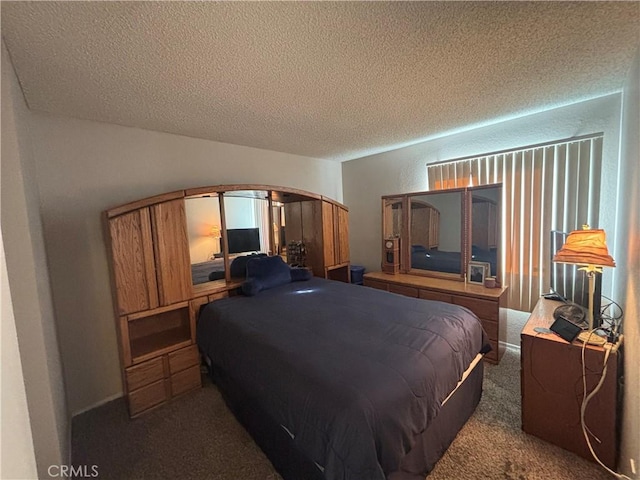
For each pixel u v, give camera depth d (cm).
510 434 176
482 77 178
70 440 184
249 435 186
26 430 71
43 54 132
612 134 218
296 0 105
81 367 221
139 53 137
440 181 325
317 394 126
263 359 162
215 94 187
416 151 351
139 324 251
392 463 114
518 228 272
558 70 172
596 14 120
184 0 102
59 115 210
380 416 115
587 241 157
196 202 280
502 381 233
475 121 267
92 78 158
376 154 395
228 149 311
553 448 165
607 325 175
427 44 140
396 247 361
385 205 373
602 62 164
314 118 240
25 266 123
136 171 248
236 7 108
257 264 296
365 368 137
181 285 238
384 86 184
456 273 317
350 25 123
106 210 218
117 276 206
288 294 268
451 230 318
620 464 147
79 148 219
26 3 99
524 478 147
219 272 293
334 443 112
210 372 257
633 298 141
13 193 120
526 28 129
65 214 213
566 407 162
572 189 240
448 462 158
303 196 348
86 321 223
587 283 195
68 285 215
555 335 168
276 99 198
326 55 146
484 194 291
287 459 149
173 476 158
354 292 269
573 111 235
